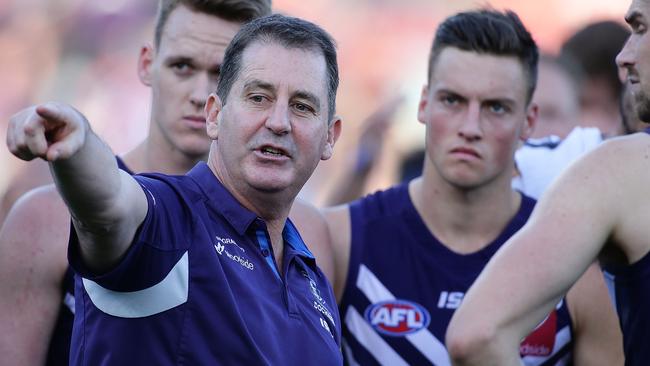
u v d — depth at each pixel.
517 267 6.91
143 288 6.64
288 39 7.50
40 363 9.23
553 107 14.77
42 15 32.44
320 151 7.55
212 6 9.88
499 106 10.76
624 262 7.36
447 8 34.50
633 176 7.23
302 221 10.41
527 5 33.44
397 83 34.22
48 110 5.42
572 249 6.96
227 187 7.51
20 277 9.29
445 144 10.74
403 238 11.12
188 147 9.88
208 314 6.84
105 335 6.77
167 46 9.96
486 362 6.75
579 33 15.06
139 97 32.19
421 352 10.79
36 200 9.53
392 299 10.92
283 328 7.27
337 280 11.07
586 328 10.73
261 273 7.35
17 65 32.19
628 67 7.88
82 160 5.82
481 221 11.05
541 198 7.32
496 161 10.77
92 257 6.39
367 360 10.87
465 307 6.88
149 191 6.79
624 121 11.86
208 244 6.99
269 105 7.39
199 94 9.83
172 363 6.75
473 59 10.71
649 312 7.20
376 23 34.66
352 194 18.94
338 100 33.91
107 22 32.50
